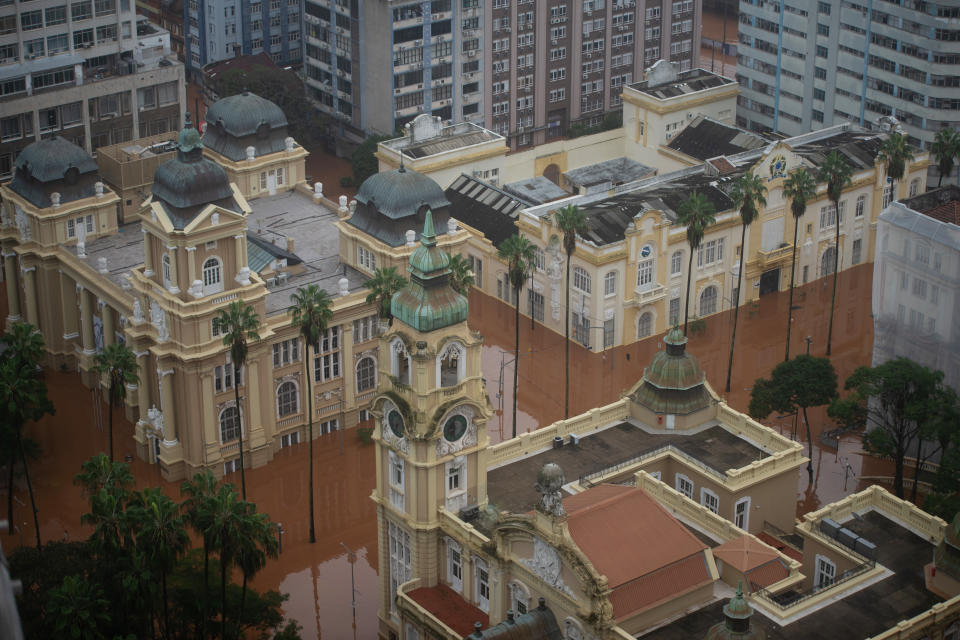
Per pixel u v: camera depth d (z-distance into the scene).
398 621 133.38
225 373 162.50
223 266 160.62
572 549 108.69
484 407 124.88
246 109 196.25
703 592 114.06
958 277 155.75
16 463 166.25
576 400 184.62
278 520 158.12
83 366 183.25
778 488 134.12
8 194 184.88
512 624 111.56
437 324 119.62
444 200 178.12
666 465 136.38
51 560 123.81
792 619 113.00
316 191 198.00
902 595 116.75
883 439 153.75
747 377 190.00
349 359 174.25
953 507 141.12
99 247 185.00
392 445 125.88
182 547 118.69
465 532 121.94
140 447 168.75
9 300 191.25
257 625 131.00
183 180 156.50
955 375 160.00
